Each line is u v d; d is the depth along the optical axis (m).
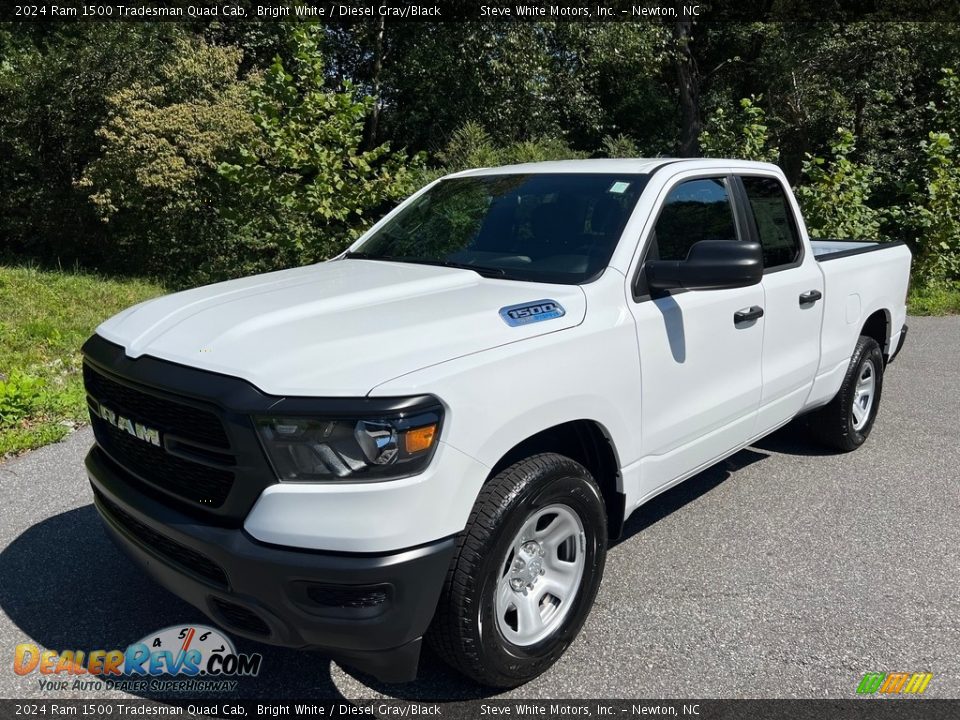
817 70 21.09
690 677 3.05
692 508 4.59
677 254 3.69
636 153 19.72
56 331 8.33
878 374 5.63
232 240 12.82
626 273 3.37
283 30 15.81
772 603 3.55
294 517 2.40
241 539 2.47
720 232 4.02
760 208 4.38
